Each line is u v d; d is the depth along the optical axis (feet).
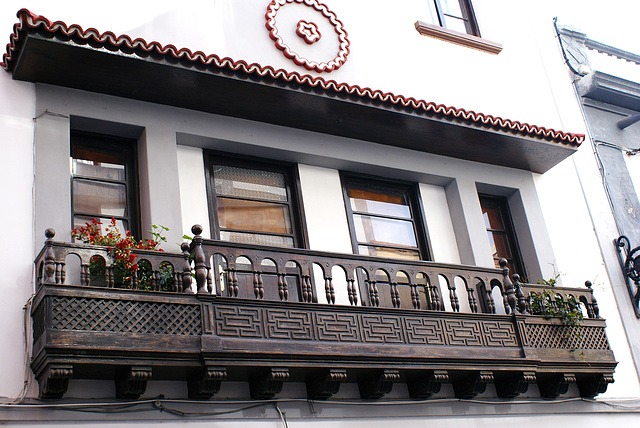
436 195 37.99
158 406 25.61
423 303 35.09
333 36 37.58
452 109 34.63
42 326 23.73
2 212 26.27
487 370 31.24
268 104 32.07
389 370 28.91
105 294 24.67
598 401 35.76
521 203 39.58
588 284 36.91
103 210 29.32
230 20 34.83
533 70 44.27
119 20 31.96
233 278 27.45
